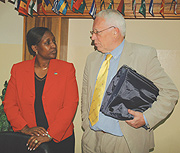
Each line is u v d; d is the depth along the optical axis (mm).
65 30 2385
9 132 1410
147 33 2311
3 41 2488
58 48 2211
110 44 1542
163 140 2330
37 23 2270
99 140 1597
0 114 2150
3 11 2465
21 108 1703
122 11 1987
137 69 1485
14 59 2490
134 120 1393
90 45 2436
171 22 2262
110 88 1430
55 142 1644
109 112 1400
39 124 1682
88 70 1742
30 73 1719
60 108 1726
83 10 2059
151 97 1384
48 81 1684
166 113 1403
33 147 1328
